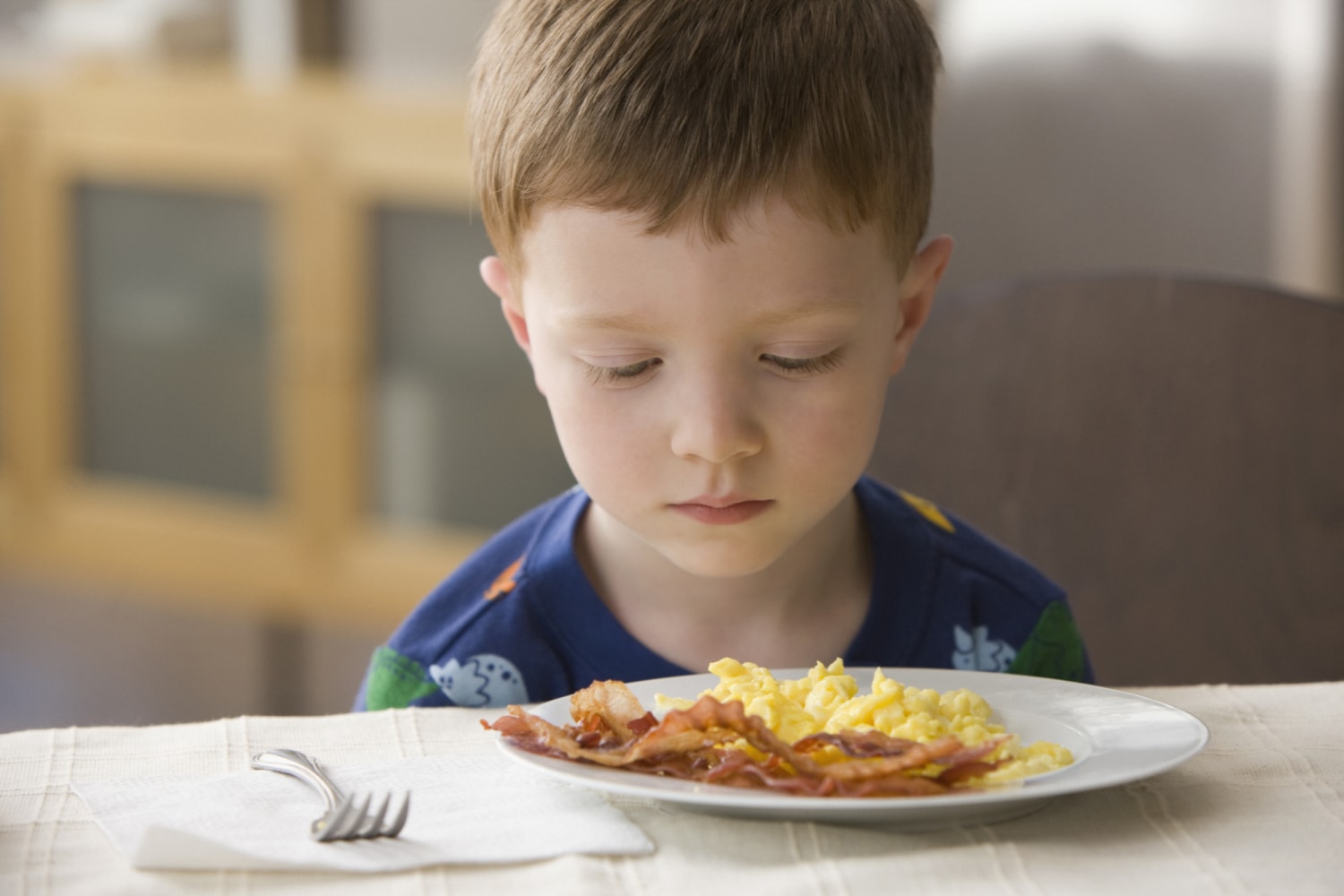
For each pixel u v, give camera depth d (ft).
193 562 9.24
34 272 9.21
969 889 2.67
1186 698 3.16
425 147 8.09
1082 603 4.23
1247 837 2.77
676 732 2.79
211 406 9.00
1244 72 6.06
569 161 3.21
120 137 8.84
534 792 2.86
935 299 4.29
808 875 2.69
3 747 3.00
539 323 3.31
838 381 3.24
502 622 3.59
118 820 2.79
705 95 3.22
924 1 6.39
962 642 3.64
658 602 3.58
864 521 3.67
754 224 3.17
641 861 2.73
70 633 8.98
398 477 8.71
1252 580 4.17
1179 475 4.19
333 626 8.95
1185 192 6.17
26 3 9.76
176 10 8.98
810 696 3.02
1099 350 4.22
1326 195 6.05
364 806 2.76
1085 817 2.81
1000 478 4.25
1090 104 6.21
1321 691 3.18
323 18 9.05
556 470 8.39
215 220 8.75
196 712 7.93
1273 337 4.16
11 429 9.50
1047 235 6.32
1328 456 4.13
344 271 8.43
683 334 3.18
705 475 3.22
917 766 2.76
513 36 3.39
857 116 3.26
